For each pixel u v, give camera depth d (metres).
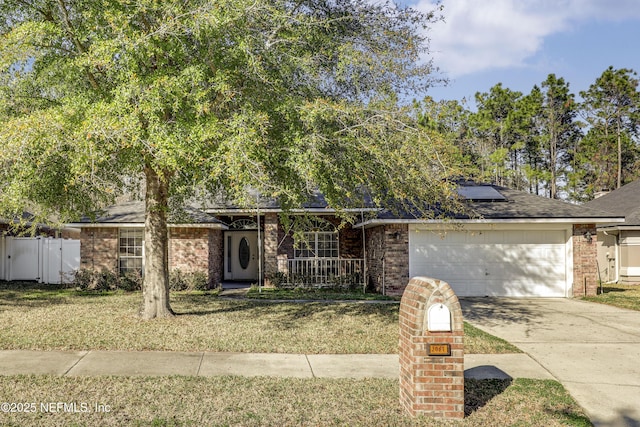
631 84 38.53
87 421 5.25
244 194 7.50
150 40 7.86
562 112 39.75
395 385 6.73
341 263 20.09
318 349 8.61
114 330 9.67
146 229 11.16
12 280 20.70
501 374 7.45
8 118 8.63
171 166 7.64
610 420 5.84
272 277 18.98
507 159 37.59
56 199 10.04
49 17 9.30
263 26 8.28
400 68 8.73
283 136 8.39
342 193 9.05
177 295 16.36
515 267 16.83
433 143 8.47
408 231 16.59
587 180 40.78
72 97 8.77
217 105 8.41
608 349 9.10
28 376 6.75
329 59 8.77
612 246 22.91
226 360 7.82
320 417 5.55
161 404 5.80
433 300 5.61
